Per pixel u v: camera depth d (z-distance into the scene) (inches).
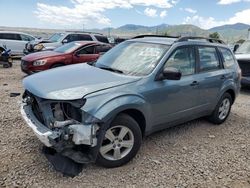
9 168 153.9
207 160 177.9
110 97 152.2
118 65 192.5
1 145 181.3
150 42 204.5
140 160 172.4
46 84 158.2
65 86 153.9
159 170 161.9
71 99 143.6
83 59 426.9
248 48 460.1
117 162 161.0
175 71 173.0
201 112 221.9
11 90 348.8
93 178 149.6
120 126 158.7
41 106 150.5
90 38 695.7
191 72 206.2
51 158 155.2
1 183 140.1
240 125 251.9
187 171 162.7
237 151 194.5
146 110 169.9
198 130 231.0
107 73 177.5
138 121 173.9
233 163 176.2
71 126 141.6
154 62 183.2
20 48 764.0
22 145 182.4
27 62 399.9
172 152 186.4
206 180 154.6
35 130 145.7
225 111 250.8
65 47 445.7
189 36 217.3
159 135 214.1
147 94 169.3
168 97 183.6
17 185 139.4
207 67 222.5
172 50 191.2
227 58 249.9
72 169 150.9
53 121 144.0
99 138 147.6
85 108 143.5
